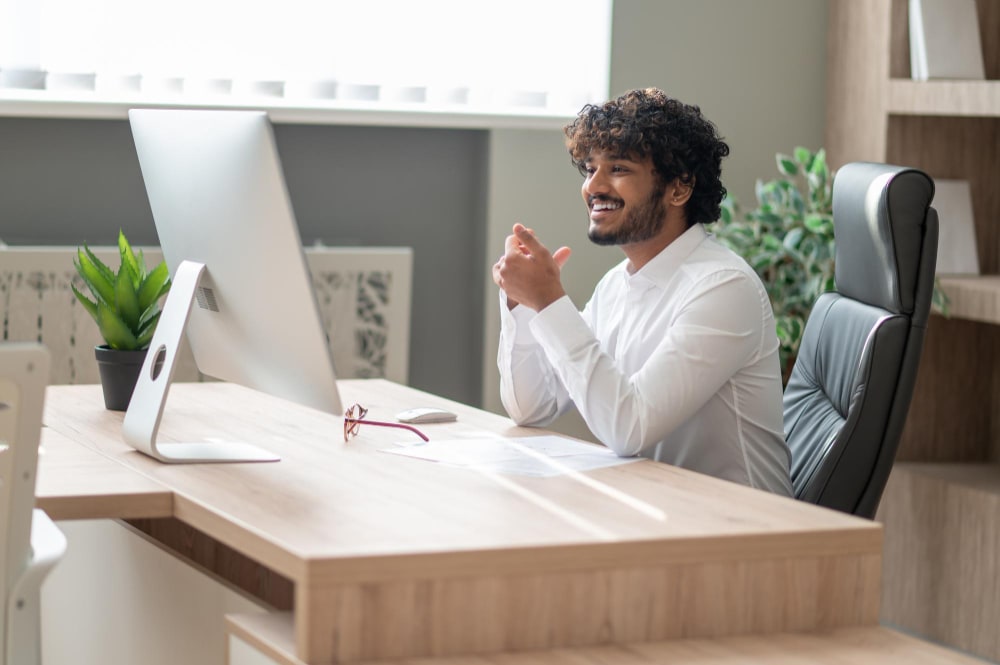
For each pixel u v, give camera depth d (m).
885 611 3.66
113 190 3.59
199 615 1.82
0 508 1.33
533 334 2.02
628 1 3.96
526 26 3.84
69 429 2.09
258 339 1.84
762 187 3.76
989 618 3.32
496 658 1.37
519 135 3.85
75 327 3.35
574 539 1.43
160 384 1.85
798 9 4.14
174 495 1.64
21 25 3.33
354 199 3.83
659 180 2.06
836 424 2.14
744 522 1.54
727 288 2.00
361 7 3.65
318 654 1.32
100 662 2.11
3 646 1.35
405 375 3.68
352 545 1.37
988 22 3.91
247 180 1.75
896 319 2.04
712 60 4.07
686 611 1.46
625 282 2.19
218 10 3.51
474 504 1.59
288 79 3.60
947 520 3.46
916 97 3.74
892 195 2.06
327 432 2.10
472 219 3.96
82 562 2.16
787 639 1.48
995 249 3.92
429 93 3.75
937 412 3.83
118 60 3.44
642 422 1.90
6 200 3.49
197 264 1.90
